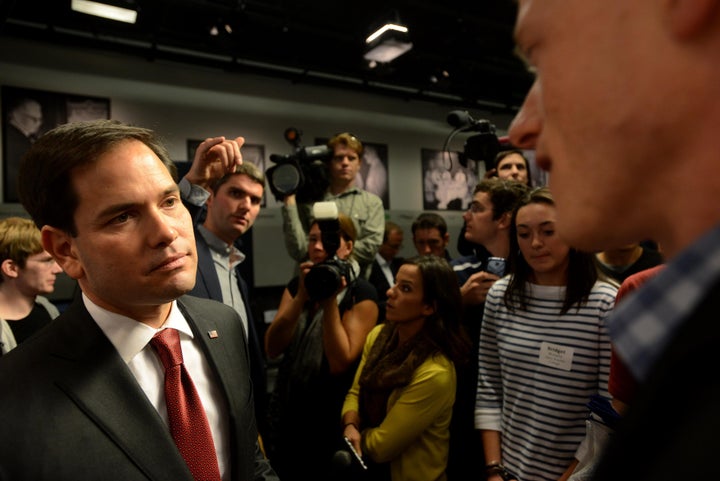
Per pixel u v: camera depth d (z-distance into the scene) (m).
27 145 3.83
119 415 0.67
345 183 3.14
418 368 1.53
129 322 0.75
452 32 4.91
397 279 1.65
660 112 0.23
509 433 1.41
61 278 3.69
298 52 4.86
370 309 1.98
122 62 4.23
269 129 4.92
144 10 4.05
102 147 0.68
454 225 5.90
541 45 0.29
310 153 2.70
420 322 1.63
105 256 0.68
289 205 2.78
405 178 5.66
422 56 5.09
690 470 0.14
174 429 0.73
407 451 1.52
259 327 4.15
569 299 1.33
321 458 1.80
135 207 0.69
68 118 4.00
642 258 1.90
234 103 4.75
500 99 6.09
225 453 0.82
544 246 1.34
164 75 4.42
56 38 3.89
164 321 0.82
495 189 1.88
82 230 0.69
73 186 0.67
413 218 5.48
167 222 0.71
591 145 0.26
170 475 0.67
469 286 1.82
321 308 2.00
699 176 0.22
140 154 0.71
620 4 0.24
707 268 0.19
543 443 1.29
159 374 0.77
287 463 1.87
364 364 1.82
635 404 0.18
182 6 4.05
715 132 0.22
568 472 1.19
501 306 1.54
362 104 5.49
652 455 0.16
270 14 4.37
